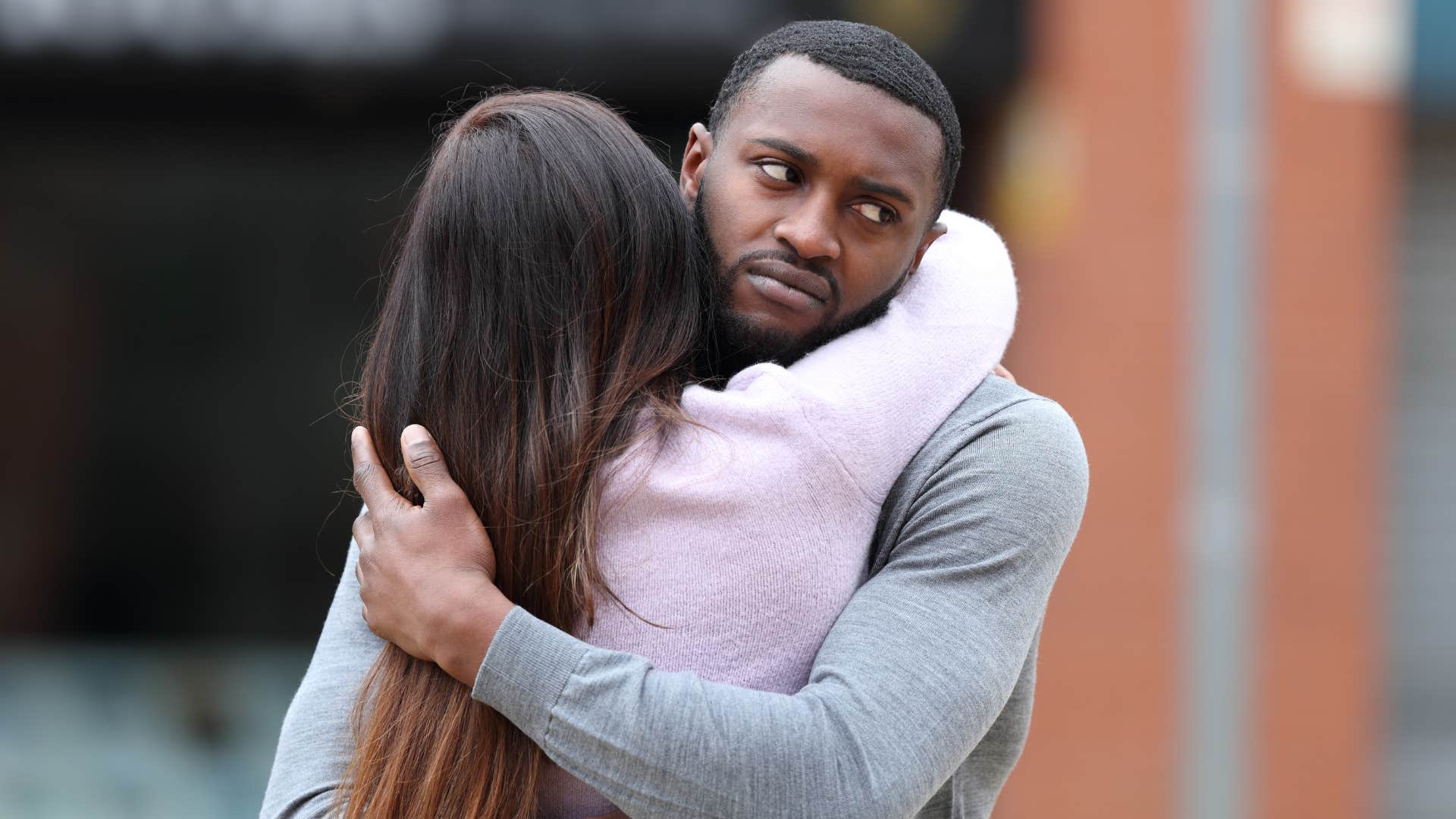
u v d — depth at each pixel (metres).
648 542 3.26
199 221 10.62
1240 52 10.38
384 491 3.34
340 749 3.40
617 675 3.03
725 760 2.94
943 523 3.30
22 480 10.76
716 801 2.94
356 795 3.24
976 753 3.82
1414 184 11.27
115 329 10.71
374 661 3.49
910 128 3.32
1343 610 10.55
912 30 9.63
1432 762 11.35
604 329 3.39
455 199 3.45
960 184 10.35
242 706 11.02
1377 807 11.32
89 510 10.84
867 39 3.39
